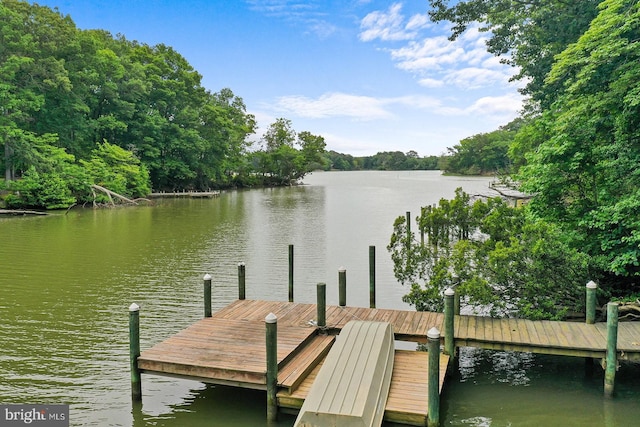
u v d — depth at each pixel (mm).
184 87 58750
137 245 21781
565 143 10961
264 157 83375
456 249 10906
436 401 6352
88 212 36406
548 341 8148
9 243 21953
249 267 17625
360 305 13281
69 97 42250
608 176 11047
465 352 9859
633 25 9742
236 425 7055
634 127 10359
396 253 13320
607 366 7676
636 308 9523
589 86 11023
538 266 10156
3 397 7852
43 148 37562
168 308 12656
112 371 8844
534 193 12422
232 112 75562
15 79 37406
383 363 7230
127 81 50219
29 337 10531
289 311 10242
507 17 22094
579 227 11383
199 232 25922
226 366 7301
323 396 6305
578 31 17875
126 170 45750
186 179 61281
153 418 7270
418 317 9734
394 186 72062
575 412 7379
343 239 23828
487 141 103562
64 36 41344
